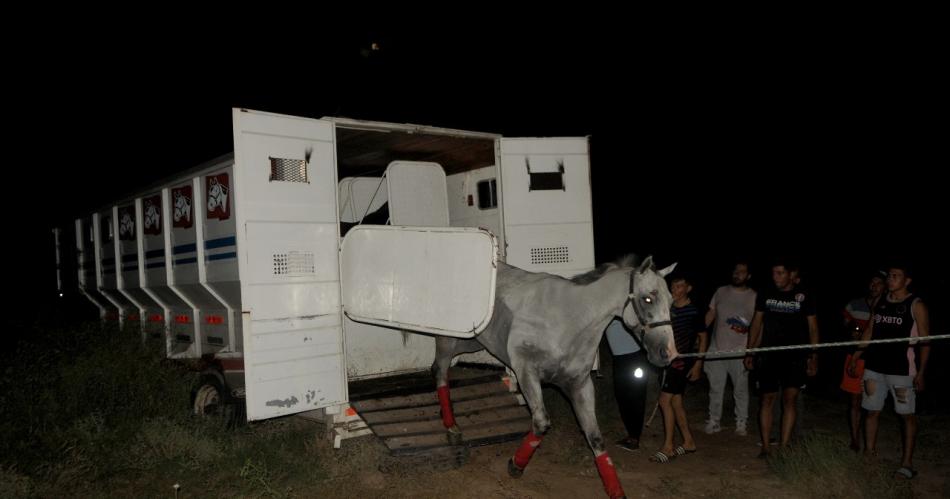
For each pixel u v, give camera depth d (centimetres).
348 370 758
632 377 698
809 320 646
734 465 649
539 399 577
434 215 829
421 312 620
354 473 602
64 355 788
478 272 591
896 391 588
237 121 580
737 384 751
